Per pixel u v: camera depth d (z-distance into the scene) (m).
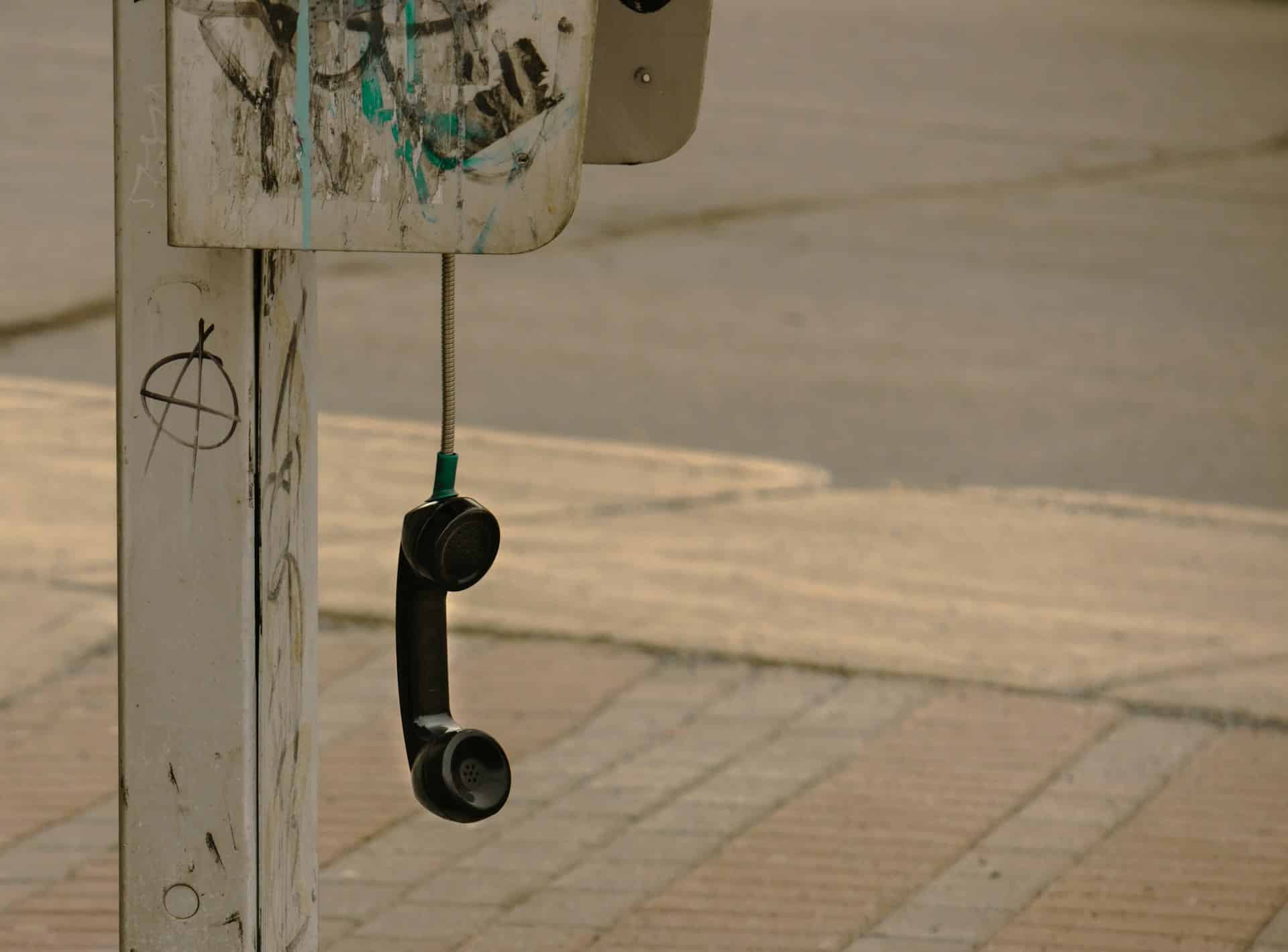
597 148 5.00
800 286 21.45
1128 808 8.81
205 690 4.42
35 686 9.93
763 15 47.22
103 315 18.56
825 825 8.52
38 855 8.04
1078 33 49.06
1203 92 40.00
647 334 19.11
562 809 8.65
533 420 16.03
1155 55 45.78
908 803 8.79
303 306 4.57
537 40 4.00
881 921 7.59
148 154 4.17
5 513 12.83
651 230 23.88
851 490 14.49
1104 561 12.91
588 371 17.66
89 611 11.04
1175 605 12.00
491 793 4.66
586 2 4.01
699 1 4.89
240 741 4.44
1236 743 9.66
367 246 3.98
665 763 9.21
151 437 4.31
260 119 3.84
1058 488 14.80
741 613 11.45
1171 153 32.19
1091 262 23.56
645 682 10.27
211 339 4.27
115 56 4.11
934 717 9.90
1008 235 24.86
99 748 9.21
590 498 13.86
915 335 19.62
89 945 7.30
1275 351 19.75
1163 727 9.84
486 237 4.06
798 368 18.11
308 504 4.70
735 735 9.59
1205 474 15.38
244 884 4.51
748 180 27.30
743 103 33.72
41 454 14.23
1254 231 26.17
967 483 14.85
